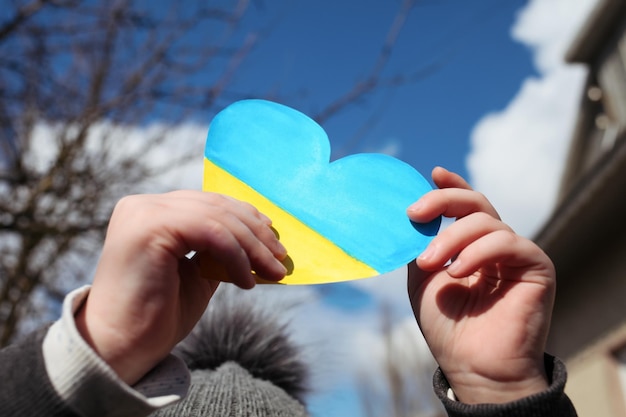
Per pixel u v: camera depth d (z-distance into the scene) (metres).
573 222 5.78
